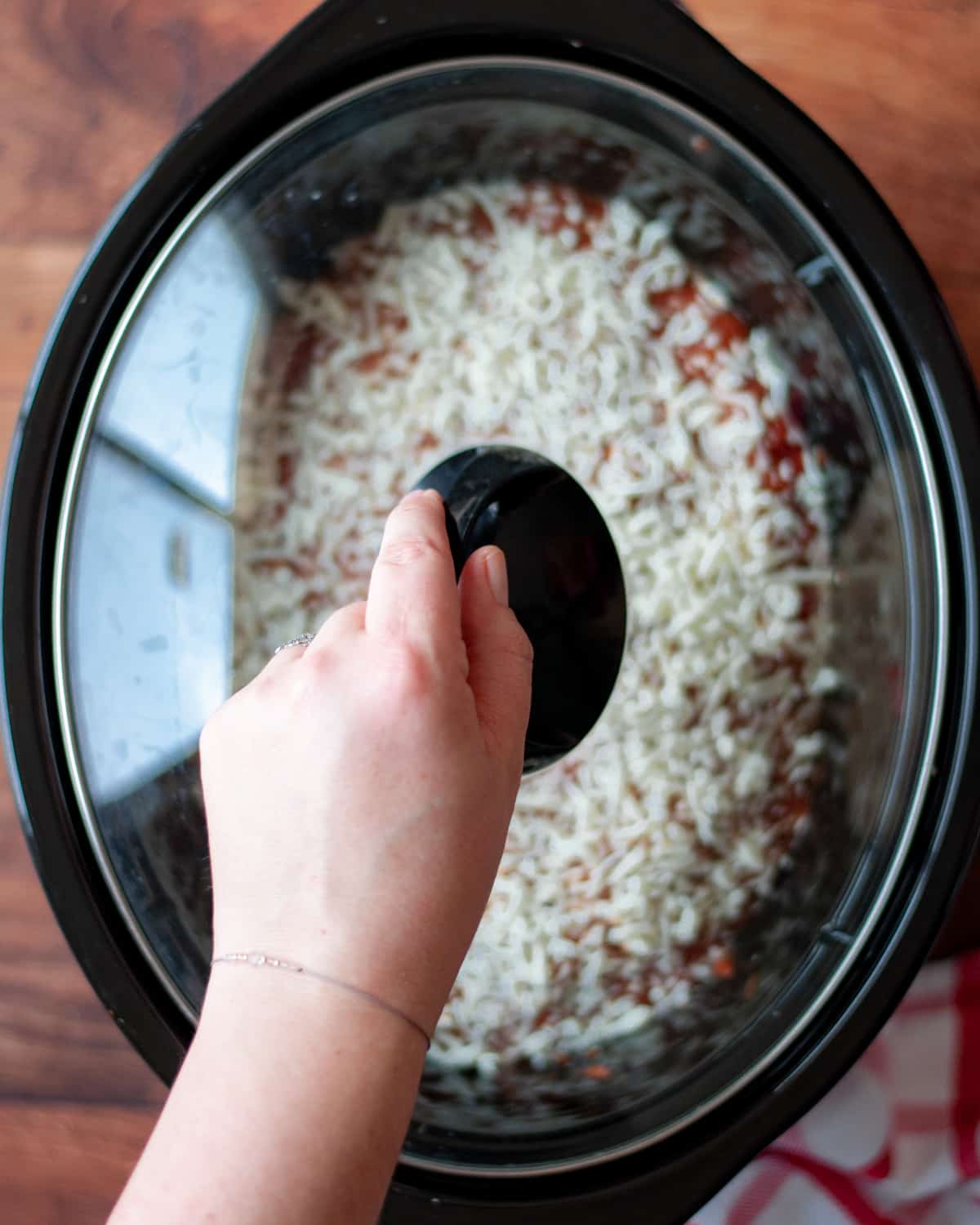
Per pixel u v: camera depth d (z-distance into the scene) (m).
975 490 0.43
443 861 0.29
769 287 0.48
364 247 0.50
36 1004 0.56
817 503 0.50
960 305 0.55
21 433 0.41
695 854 0.50
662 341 0.50
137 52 0.55
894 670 0.47
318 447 0.49
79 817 0.40
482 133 0.47
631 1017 0.48
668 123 0.43
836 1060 0.42
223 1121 0.27
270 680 0.31
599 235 0.51
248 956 0.28
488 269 0.51
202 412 0.47
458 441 0.49
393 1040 0.28
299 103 0.41
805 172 0.42
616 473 0.49
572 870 0.48
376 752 0.29
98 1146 0.55
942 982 0.55
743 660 0.50
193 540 0.47
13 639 0.40
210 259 0.44
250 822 0.30
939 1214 0.55
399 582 0.31
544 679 0.42
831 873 0.48
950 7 0.54
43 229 0.55
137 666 0.45
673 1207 0.40
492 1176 0.40
